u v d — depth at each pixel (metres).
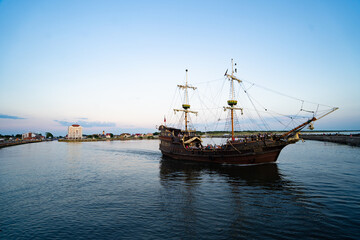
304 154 66.38
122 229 18.47
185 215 21.12
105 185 34.31
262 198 25.73
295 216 20.17
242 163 48.06
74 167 53.69
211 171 43.75
